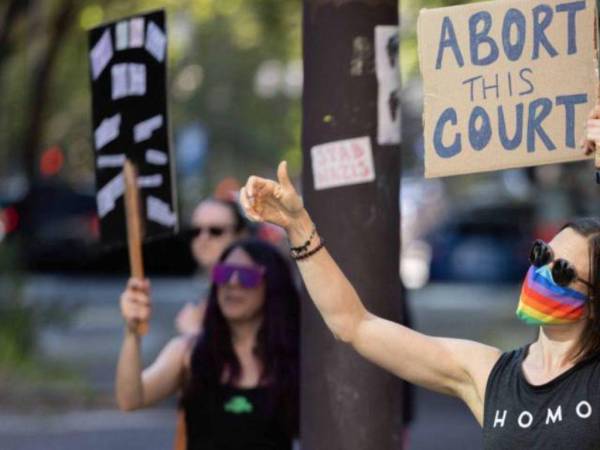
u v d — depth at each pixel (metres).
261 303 7.17
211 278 7.24
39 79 24.70
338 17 6.35
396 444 6.36
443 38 5.43
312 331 6.38
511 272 32.69
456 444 14.50
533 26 5.36
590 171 28.23
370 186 6.35
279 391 7.07
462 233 33.09
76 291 28.64
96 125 7.27
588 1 5.31
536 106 5.36
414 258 38.09
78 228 30.25
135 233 7.01
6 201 29.92
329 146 6.38
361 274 6.33
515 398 4.88
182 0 25.16
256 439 7.07
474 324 24.78
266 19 22.94
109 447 14.22
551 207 28.81
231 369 7.13
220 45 44.38
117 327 22.94
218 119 46.47
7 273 17.83
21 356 17.48
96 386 17.33
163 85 6.97
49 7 24.03
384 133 6.39
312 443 6.38
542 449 4.77
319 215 6.38
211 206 9.05
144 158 7.06
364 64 6.36
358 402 6.29
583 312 4.85
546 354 4.91
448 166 5.43
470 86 5.40
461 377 5.14
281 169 5.19
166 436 14.87
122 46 7.12
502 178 35.84
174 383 7.28
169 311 25.17
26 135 25.34
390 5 6.40
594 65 5.27
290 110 46.38
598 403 4.74
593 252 4.86
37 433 14.95
